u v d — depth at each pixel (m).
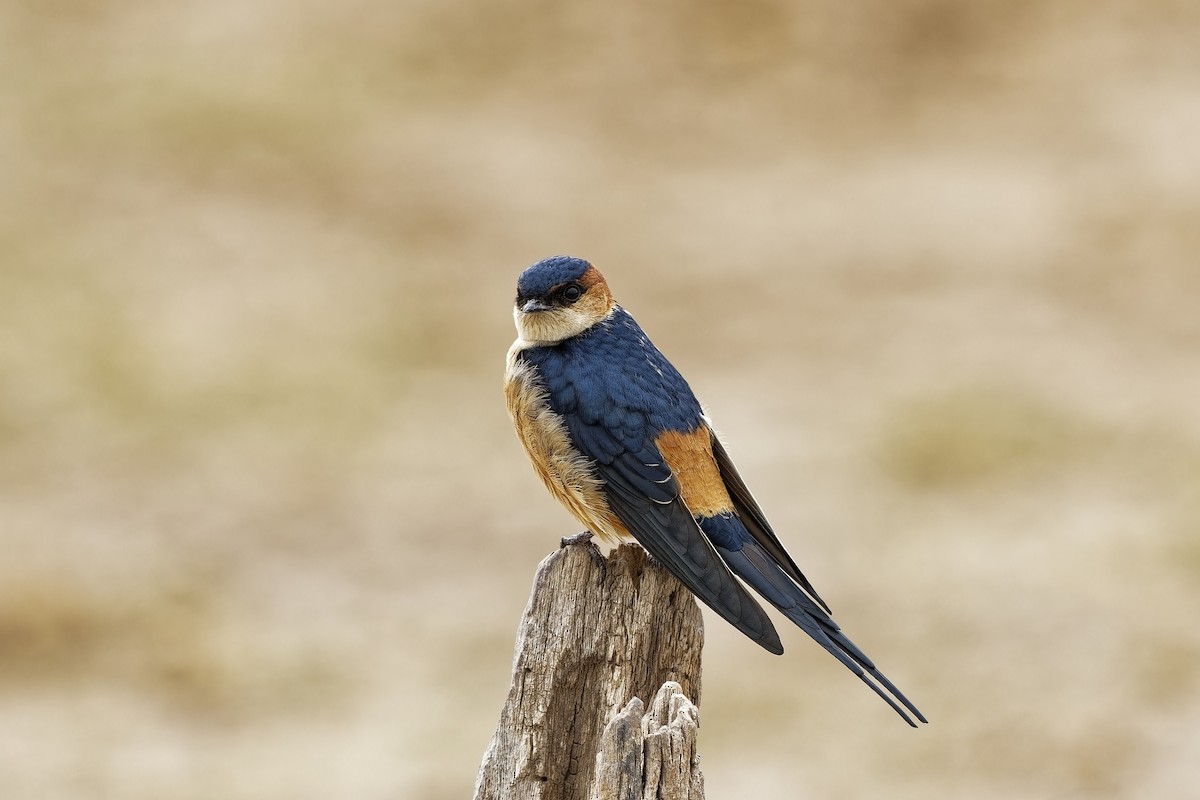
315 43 30.20
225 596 14.94
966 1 31.75
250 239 24.25
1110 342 21.06
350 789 11.85
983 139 27.98
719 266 24.12
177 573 15.35
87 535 16.06
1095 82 29.34
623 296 23.08
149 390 19.33
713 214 25.94
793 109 29.27
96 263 23.06
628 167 27.42
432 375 20.45
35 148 26.45
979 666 13.26
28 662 13.69
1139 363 20.36
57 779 11.99
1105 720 12.37
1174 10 31.25
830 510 16.47
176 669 13.59
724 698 12.87
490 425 19.03
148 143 26.78
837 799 11.55
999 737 12.29
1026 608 14.13
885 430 18.28
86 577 15.14
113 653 13.85
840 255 24.41
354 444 18.41
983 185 26.42
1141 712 12.50
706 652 13.62
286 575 15.37
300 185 26.09
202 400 19.11
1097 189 26.02
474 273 23.80
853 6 31.61
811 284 23.47
